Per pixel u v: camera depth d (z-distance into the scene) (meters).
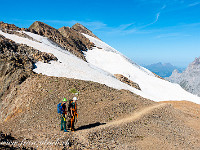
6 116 22.12
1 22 69.25
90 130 10.27
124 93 23.19
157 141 10.94
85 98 18.81
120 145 9.30
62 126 10.08
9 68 29.16
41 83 24.02
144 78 87.50
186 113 21.33
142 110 17.17
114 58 104.56
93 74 49.94
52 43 72.69
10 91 26.27
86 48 111.94
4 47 35.44
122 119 13.98
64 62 50.00
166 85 84.50
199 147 11.47
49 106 17.86
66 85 22.52
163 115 17.28
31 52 43.12
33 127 12.12
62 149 7.11
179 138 12.41
